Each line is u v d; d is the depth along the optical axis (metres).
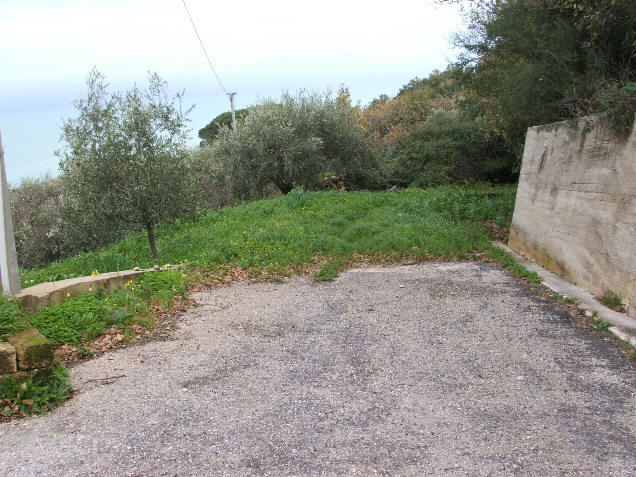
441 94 30.33
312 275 8.14
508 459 3.01
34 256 16.14
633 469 2.90
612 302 5.93
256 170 16.97
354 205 13.27
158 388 4.09
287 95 18.22
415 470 2.90
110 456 3.09
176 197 8.59
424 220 11.59
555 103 9.91
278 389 4.04
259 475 2.87
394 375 4.29
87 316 5.29
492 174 19.31
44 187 17.48
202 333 5.46
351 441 3.23
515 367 4.41
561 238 7.59
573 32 9.30
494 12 12.42
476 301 6.50
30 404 3.73
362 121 31.92
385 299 6.70
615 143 6.07
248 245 9.41
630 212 5.67
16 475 2.89
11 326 4.11
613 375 4.21
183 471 2.92
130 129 8.06
